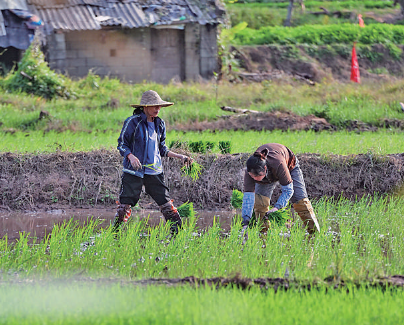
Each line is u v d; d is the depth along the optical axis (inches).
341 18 6003.9
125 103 2677.2
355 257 855.7
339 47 4950.8
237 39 4965.6
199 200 1398.9
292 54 4726.9
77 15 3371.1
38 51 3110.2
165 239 980.6
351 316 549.6
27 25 3184.1
